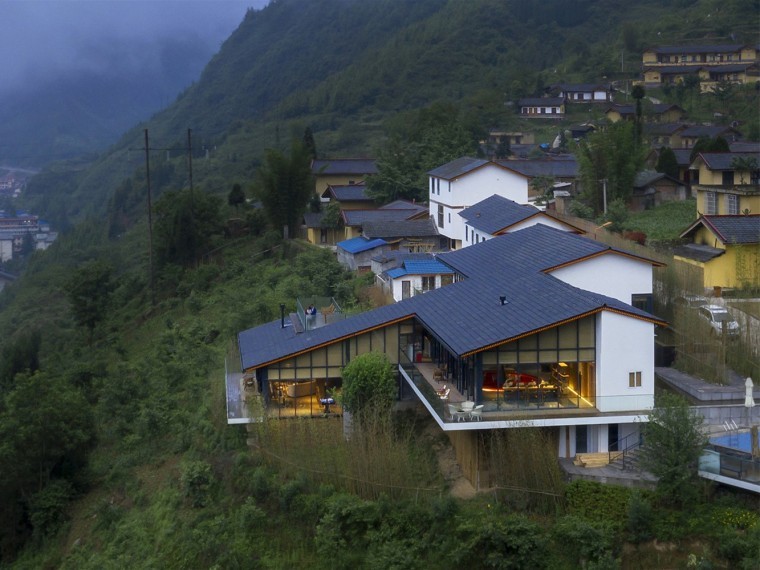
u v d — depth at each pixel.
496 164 44.78
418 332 28.64
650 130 72.50
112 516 28.28
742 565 20.03
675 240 38.53
